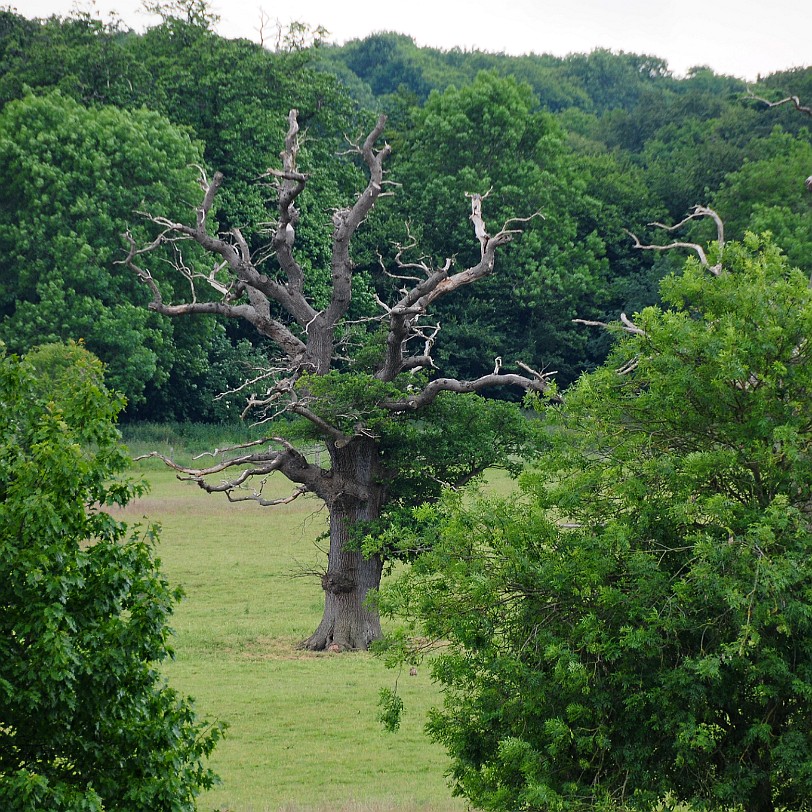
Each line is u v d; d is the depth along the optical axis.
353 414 91.06
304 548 138.38
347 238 97.19
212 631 99.19
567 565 36.72
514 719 37.62
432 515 40.25
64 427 30.42
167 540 140.75
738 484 37.62
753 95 63.69
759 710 36.03
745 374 36.94
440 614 38.31
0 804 27.06
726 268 42.06
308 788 58.88
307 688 80.50
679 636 35.50
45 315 179.38
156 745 30.23
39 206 183.62
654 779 35.78
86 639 29.28
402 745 67.50
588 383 40.25
